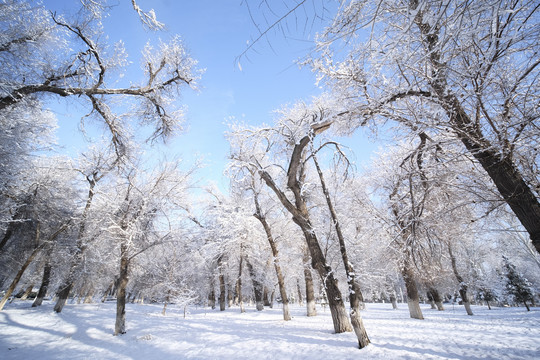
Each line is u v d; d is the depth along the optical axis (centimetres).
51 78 820
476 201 434
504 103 348
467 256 2048
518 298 2327
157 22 748
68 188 1599
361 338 702
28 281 1980
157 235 1416
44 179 1411
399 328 1060
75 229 1606
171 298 1814
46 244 1514
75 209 1579
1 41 641
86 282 1873
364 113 529
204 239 2034
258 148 1472
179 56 1012
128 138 1139
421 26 279
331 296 938
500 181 381
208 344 916
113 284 3138
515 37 232
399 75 405
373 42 271
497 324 1115
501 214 495
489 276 2617
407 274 1445
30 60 734
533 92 325
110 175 1497
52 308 1795
